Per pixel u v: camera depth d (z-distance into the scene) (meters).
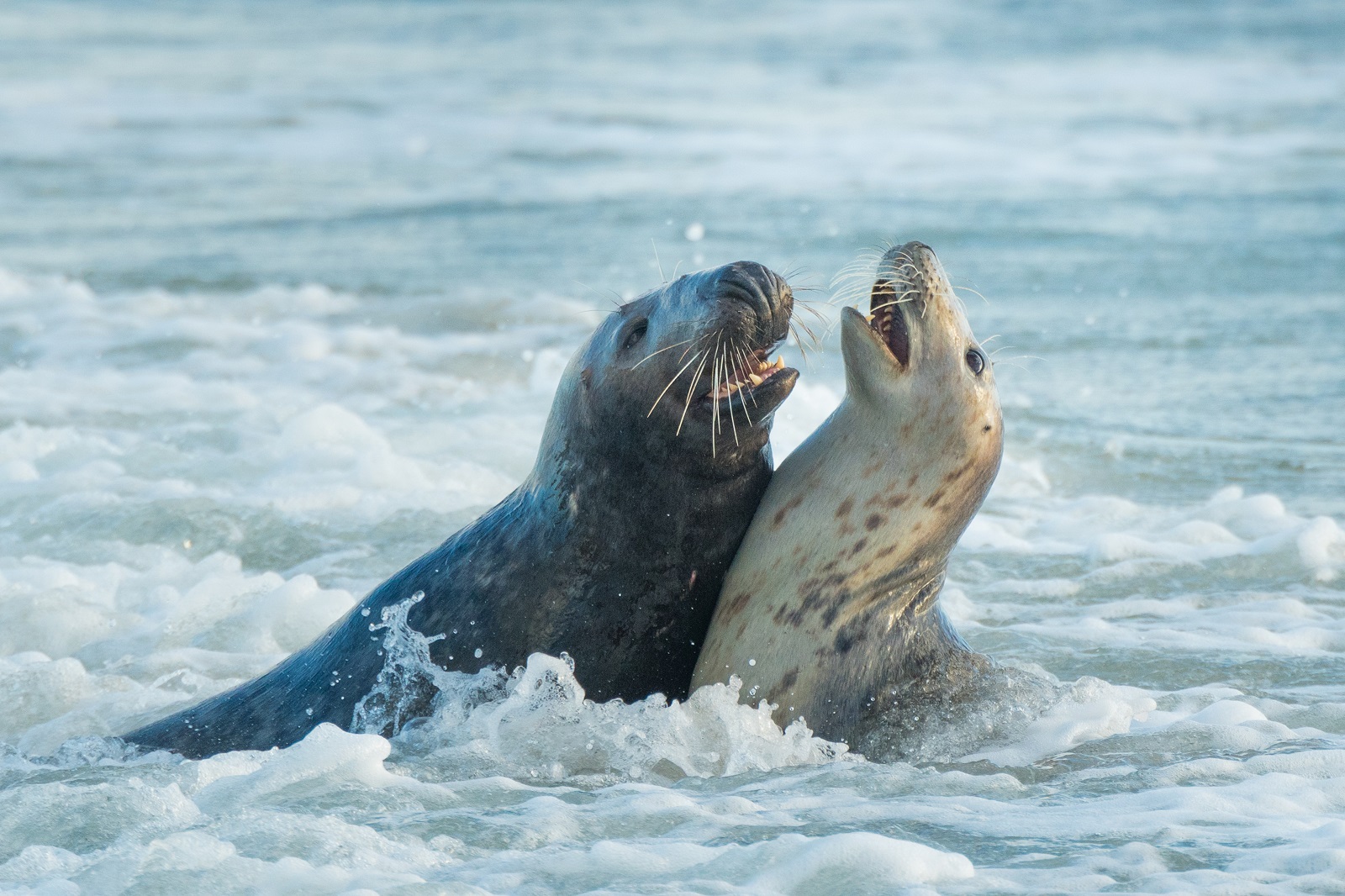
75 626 32.94
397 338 62.69
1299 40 175.88
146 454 45.09
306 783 21.11
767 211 89.12
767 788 21.81
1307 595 34.88
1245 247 77.69
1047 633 31.94
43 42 194.75
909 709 24.84
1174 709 26.88
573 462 24.12
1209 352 59.00
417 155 113.38
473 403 52.78
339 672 25.03
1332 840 18.16
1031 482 45.16
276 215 91.44
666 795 20.94
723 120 127.38
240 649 31.88
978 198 93.12
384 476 43.16
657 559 24.05
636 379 23.14
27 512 40.66
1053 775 22.48
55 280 72.69
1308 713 25.88
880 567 24.38
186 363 58.75
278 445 46.00
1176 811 19.86
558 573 24.06
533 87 149.50
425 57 178.00
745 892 17.02
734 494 24.19
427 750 23.53
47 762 25.17
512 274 73.94
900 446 24.17
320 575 35.97
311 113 134.12
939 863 17.52
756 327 22.48
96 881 17.31
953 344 24.28
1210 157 107.44
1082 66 160.00
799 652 24.19
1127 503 42.56
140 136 121.94
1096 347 60.00
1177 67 157.38
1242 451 47.44
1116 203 90.69
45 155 112.50
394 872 17.77
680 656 24.73
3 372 56.88
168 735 25.59
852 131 121.50
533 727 23.52
